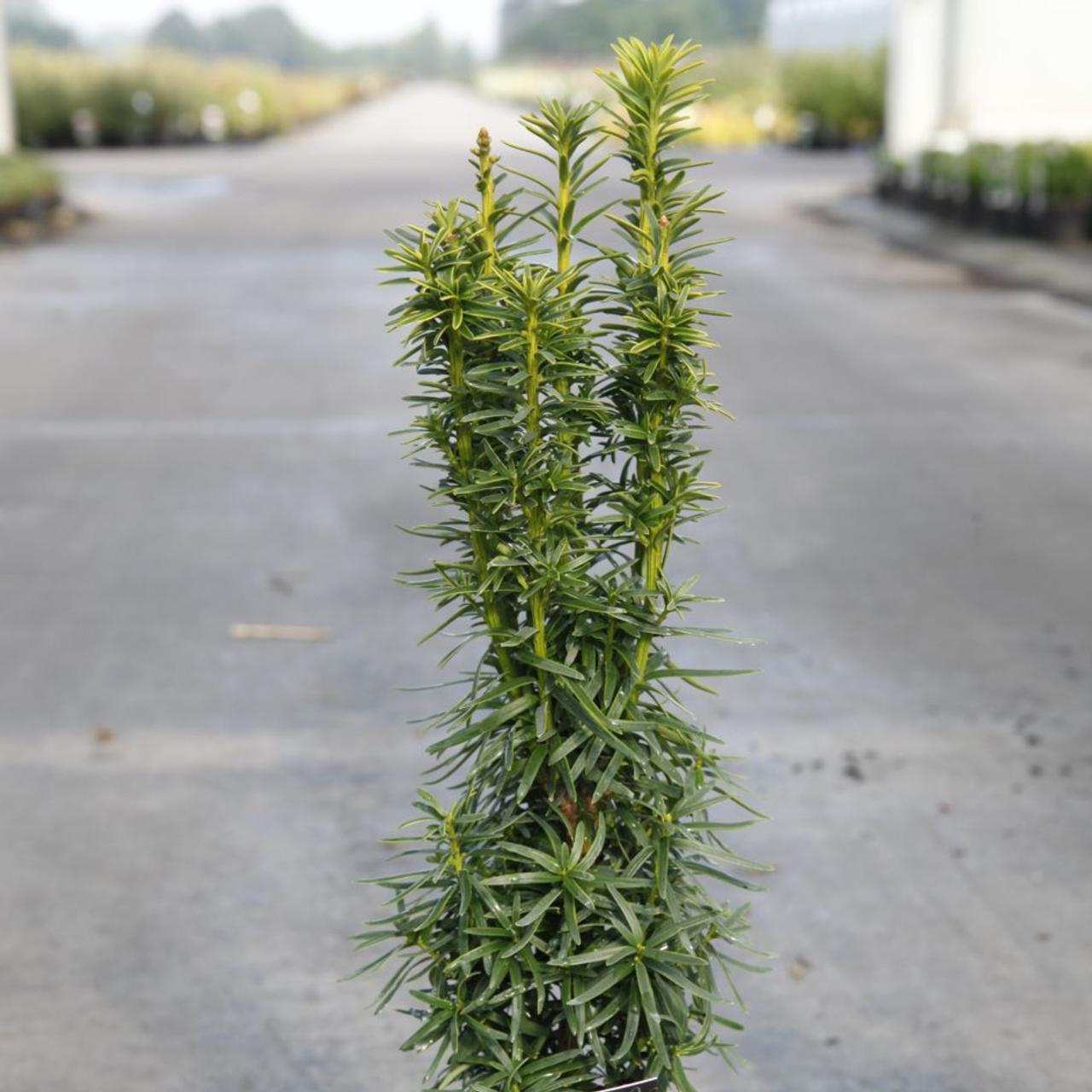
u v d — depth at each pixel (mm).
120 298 18906
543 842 2213
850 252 23469
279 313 17609
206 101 58344
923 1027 4020
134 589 7953
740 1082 3775
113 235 26188
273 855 5020
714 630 2166
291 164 44750
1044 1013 4090
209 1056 3918
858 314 17359
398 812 5324
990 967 4316
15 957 4402
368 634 7230
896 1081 3785
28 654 6996
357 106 109312
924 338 15719
